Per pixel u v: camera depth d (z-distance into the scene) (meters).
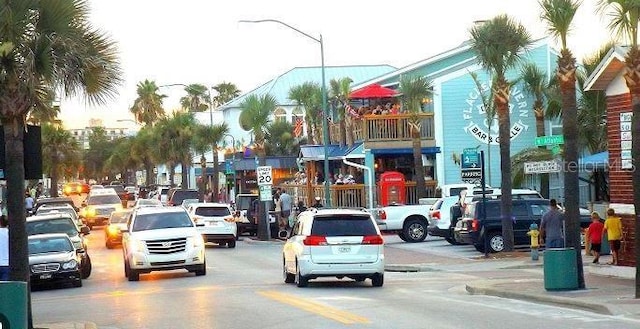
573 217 24.64
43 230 37.19
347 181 60.53
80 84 20.08
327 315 20.59
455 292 26.77
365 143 60.16
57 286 33.09
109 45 20.27
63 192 125.88
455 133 61.28
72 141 117.56
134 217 35.25
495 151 61.62
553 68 60.62
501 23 39.56
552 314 20.47
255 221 59.72
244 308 22.69
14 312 14.77
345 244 27.81
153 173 144.88
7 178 18.73
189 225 35.19
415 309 21.73
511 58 40.12
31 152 18.95
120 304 25.41
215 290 28.28
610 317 19.69
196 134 83.75
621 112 29.19
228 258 43.44
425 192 57.94
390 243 48.84
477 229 40.91
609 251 36.38
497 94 40.12
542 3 24.94
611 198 30.03
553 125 61.44
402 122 60.47
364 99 63.75
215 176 81.50
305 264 27.77
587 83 29.70
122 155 152.62
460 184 55.03
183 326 19.81
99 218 75.00
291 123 95.25
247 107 61.09
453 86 61.19
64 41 19.12
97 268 40.81
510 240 40.47
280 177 83.00
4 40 18.64
